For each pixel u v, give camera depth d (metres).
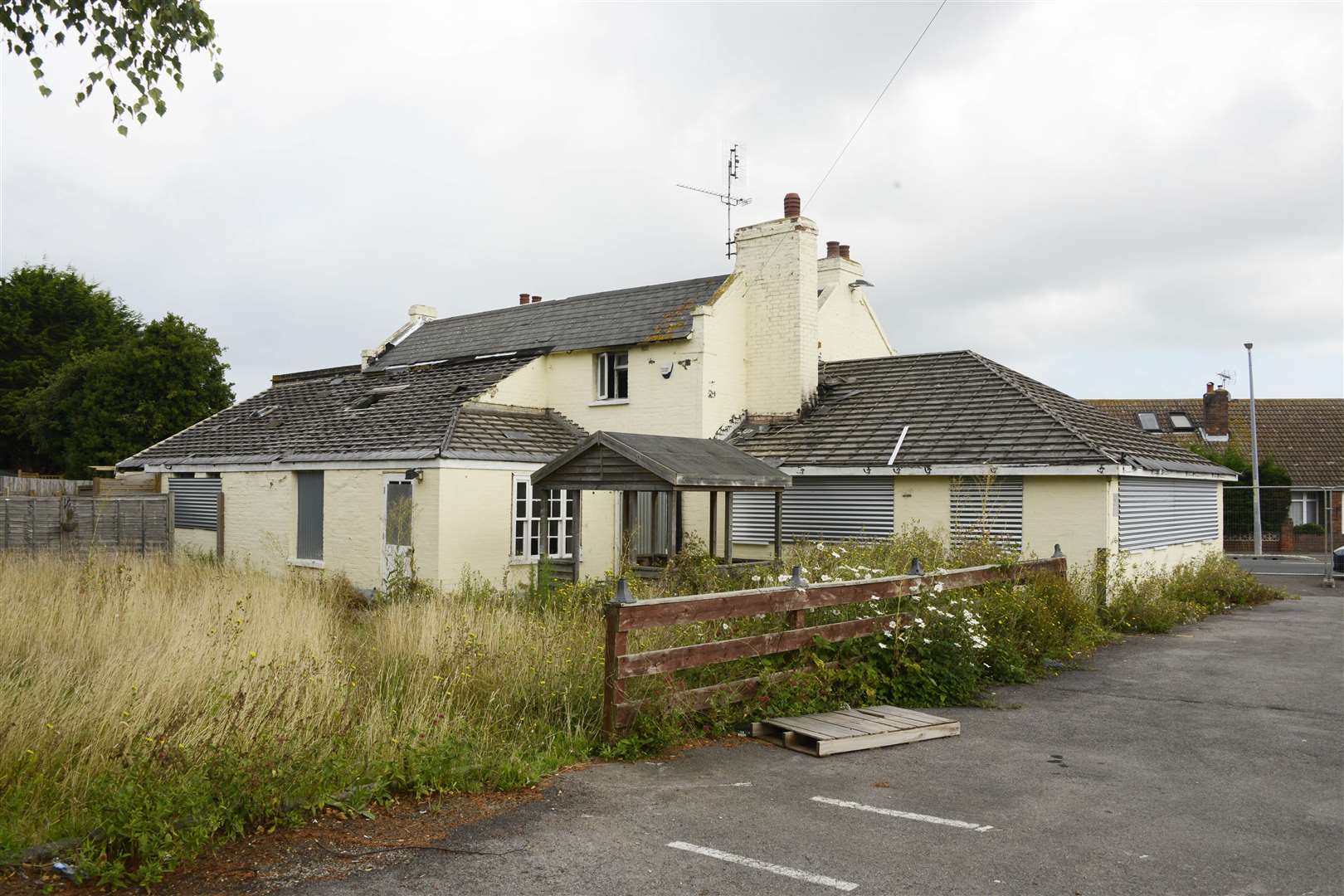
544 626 10.86
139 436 36.06
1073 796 6.89
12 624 10.27
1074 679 11.44
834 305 26.41
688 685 9.03
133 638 10.04
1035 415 18.48
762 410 22.41
